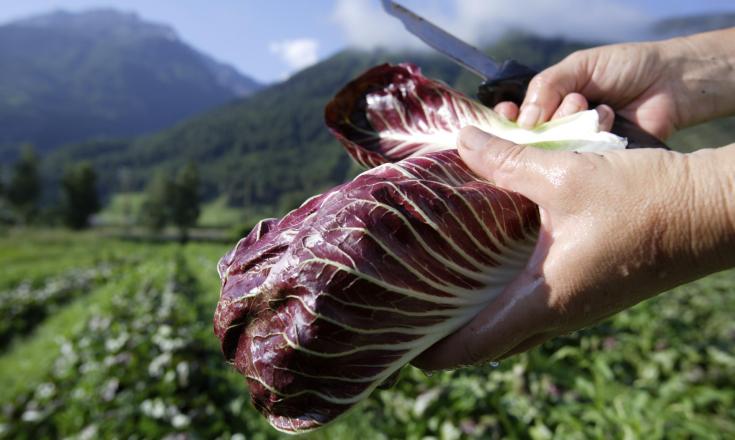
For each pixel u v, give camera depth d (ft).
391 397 2.52
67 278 10.59
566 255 0.66
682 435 2.14
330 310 0.61
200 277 8.93
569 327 0.72
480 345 0.70
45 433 3.20
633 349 3.05
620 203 0.63
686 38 1.18
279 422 0.67
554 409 2.26
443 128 1.01
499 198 0.71
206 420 2.90
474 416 2.29
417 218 0.65
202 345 3.97
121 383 3.41
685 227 0.60
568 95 1.01
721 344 3.22
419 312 0.66
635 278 0.65
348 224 0.63
